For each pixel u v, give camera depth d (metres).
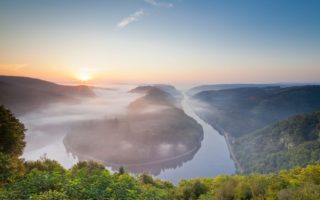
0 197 9.16
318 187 9.33
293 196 9.08
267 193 10.68
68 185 10.02
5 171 13.02
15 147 24.56
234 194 12.59
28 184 10.23
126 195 10.50
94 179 11.59
